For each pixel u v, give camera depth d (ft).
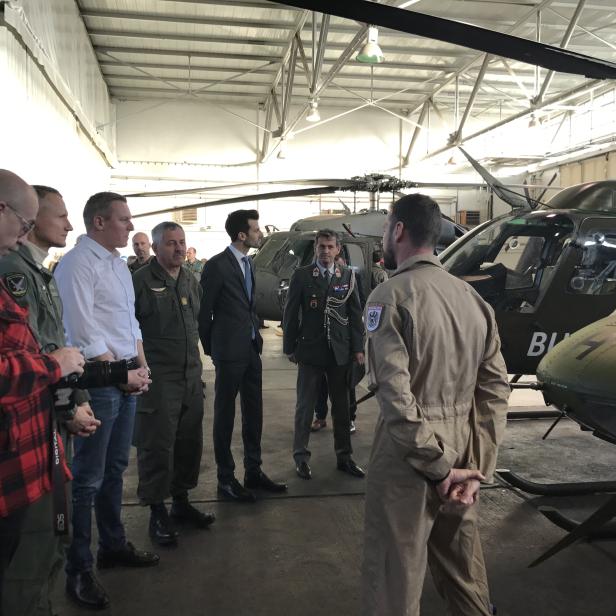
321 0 5.04
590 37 39.27
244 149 56.90
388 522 4.90
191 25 40.01
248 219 10.23
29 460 4.68
